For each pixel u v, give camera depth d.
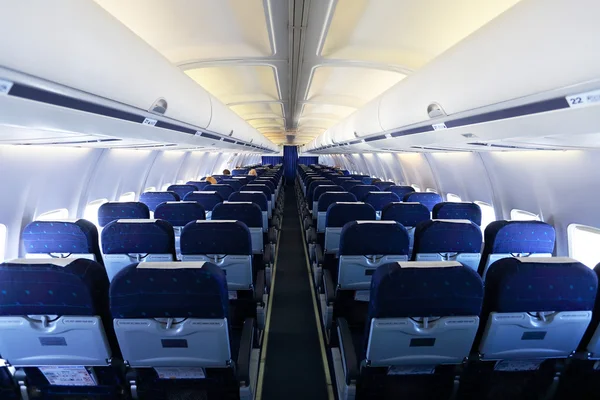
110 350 1.85
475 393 2.12
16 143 2.96
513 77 1.44
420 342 1.78
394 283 1.59
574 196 3.46
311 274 5.51
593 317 1.85
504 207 5.04
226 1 2.20
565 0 1.13
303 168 19.72
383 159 11.72
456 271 1.60
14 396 2.04
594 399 2.13
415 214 4.08
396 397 2.11
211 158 14.36
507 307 1.71
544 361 1.95
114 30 1.57
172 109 2.47
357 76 4.51
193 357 1.81
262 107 7.50
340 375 2.42
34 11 1.04
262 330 3.25
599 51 1.03
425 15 2.43
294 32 2.33
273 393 2.87
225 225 2.72
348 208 3.91
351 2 2.27
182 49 3.06
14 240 3.52
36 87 1.14
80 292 1.62
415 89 2.59
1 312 1.65
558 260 1.67
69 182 4.38
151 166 7.45
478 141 2.62
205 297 1.60
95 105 1.60
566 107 1.30
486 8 2.27
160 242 2.83
